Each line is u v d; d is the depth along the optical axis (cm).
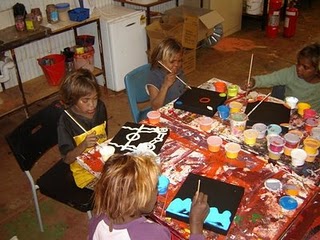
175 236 137
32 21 319
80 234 235
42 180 208
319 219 149
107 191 116
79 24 345
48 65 342
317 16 595
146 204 119
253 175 162
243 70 436
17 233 236
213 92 225
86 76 195
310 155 170
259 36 528
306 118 201
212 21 424
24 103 329
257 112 204
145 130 191
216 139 181
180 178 161
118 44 370
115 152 174
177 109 214
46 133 213
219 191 150
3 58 331
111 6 400
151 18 419
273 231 135
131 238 117
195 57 428
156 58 230
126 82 236
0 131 340
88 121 206
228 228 134
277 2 497
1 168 294
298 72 237
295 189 152
